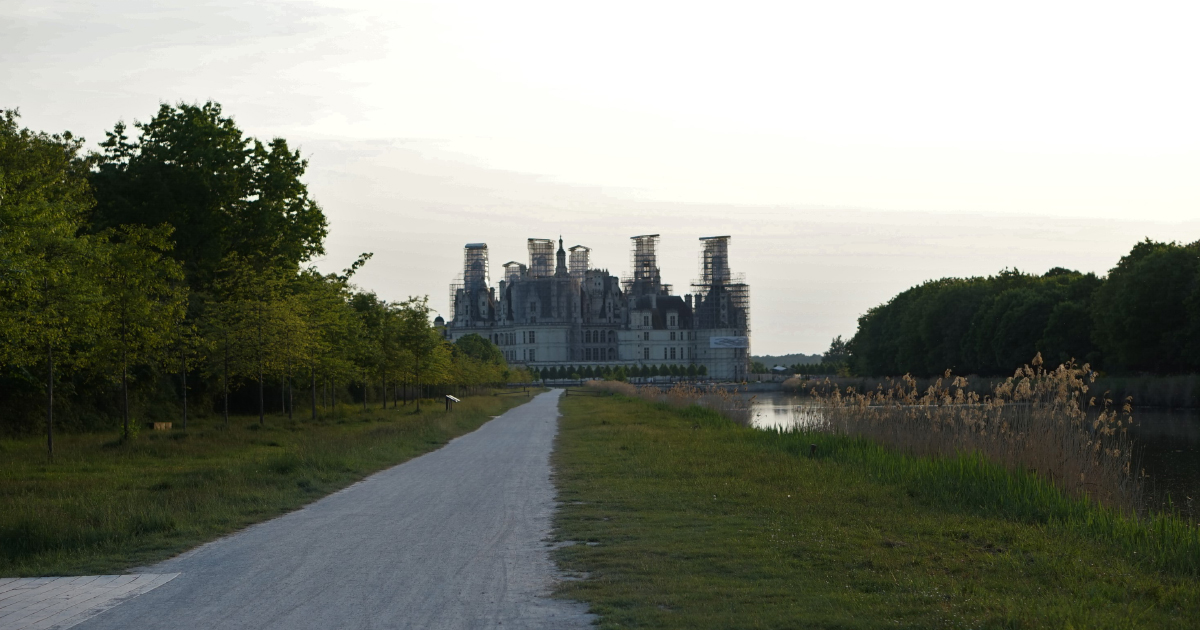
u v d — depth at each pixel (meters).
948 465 22.64
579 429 44.81
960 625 10.07
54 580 13.34
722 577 12.56
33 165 40.00
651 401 78.19
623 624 10.33
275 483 23.36
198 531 16.91
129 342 35.69
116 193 54.12
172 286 49.25
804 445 30.84
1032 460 22.28
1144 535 15.69
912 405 31.17
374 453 30.98
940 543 14.90
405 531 16.80
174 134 55.69
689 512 18.08
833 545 14.56
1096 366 93.12
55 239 29.11
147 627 10.64
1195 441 42.84
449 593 11.97
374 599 11.73
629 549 14.44
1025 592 11.71
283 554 14.84
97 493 21.62
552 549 14.78
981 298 121.75
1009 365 103.88
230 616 11.05
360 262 65.94
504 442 38.12
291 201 61.41
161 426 43.78
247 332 46.41
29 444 36.19
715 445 33.06
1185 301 78.62
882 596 11.44
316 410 57.84
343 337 61.00
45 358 32.84
